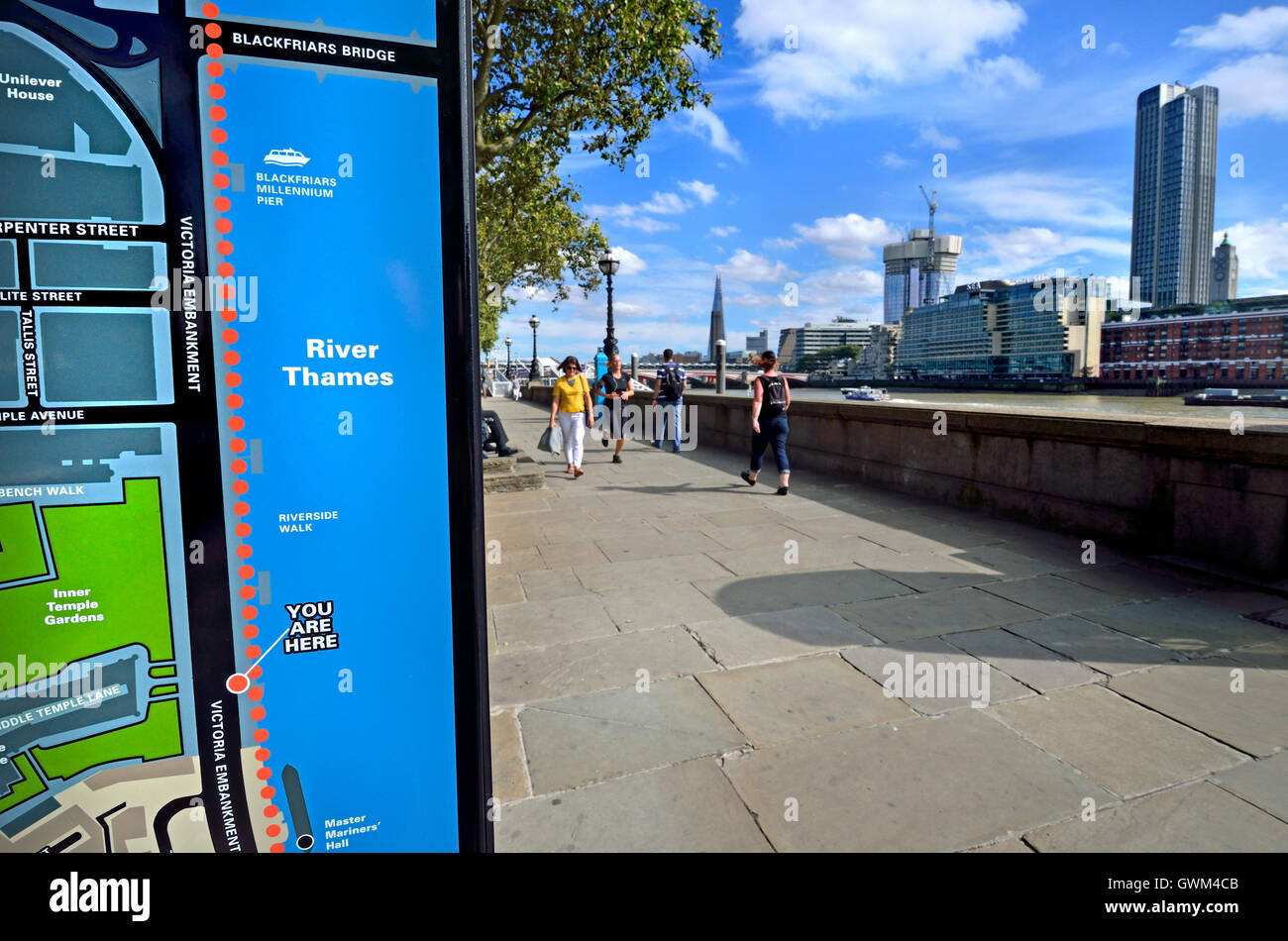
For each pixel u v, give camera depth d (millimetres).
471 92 1489
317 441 1448
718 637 3965
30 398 1281
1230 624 3910
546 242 28516
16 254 1251
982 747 2777
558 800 2479
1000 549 5613
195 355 1362
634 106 10422
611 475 10148
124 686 1388
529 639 4000
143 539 1369
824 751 2777
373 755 1563
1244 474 4652
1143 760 2662
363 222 1434
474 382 1545
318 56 1371
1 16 1208
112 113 1275
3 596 1300
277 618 1467
